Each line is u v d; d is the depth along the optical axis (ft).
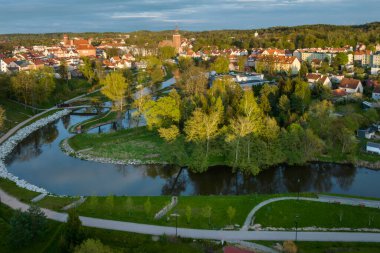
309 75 634.02
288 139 330.95
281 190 298.76
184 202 250.57
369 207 244.63
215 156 338.75
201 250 193.06
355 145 341.62
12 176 309.42
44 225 206.49
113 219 224.94
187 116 387.75
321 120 357.82
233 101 406.82
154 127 401.29
